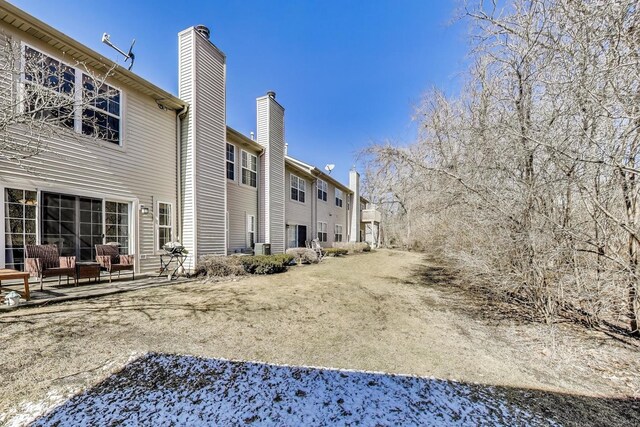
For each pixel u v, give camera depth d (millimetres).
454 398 2598
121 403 2318
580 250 4203
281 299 5754
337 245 20328
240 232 10836
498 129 4902
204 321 4273
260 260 9039
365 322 4672
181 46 8234
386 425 2199
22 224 5273
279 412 2312
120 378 2682
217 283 7070
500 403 2539
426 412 2375
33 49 5387
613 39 3604
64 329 3650
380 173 10305
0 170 4996
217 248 8703
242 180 11047
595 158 3754
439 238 10539
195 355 3223
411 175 9125
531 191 4410
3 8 4801
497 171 5066
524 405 2518
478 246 6008
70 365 2854
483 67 5793
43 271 4949
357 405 2443
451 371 3121
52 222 5680
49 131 5113
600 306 4352
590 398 2662
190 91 8078
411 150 8719
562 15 4016
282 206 13000
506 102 5227
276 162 12594
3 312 4078
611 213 3998
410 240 21000
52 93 4730
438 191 7398
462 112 7020
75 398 2352
